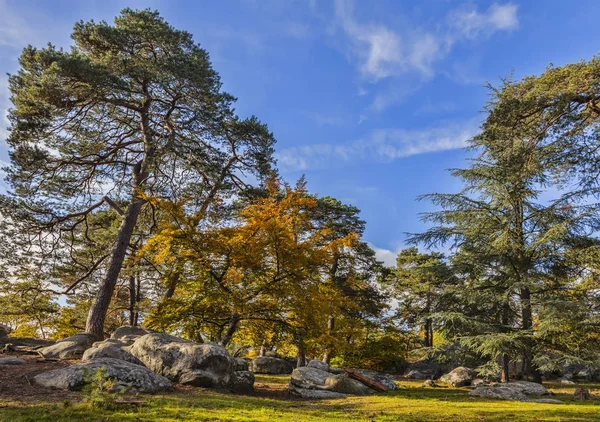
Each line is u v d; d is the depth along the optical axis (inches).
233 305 557.9
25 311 925.2
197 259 572.7
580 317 671.1
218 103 738.2
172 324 598.2
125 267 911.0
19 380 343.9
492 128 502.3
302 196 640.4
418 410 392.5
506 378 792.9
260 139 792.9
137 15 721.0
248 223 599.8
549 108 473.1
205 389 412.2
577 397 598.5
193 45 745.6
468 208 829.2
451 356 778.8
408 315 1302.9
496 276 836.0
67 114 732.0
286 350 1074.7
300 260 581.3
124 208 904.9
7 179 700.7
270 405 370.0
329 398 502.9
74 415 243.0
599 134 498.9
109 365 357.7
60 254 880.3
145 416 254.5
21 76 676.1
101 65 641.6
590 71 428.1
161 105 753.0
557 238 721.0
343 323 786.2
